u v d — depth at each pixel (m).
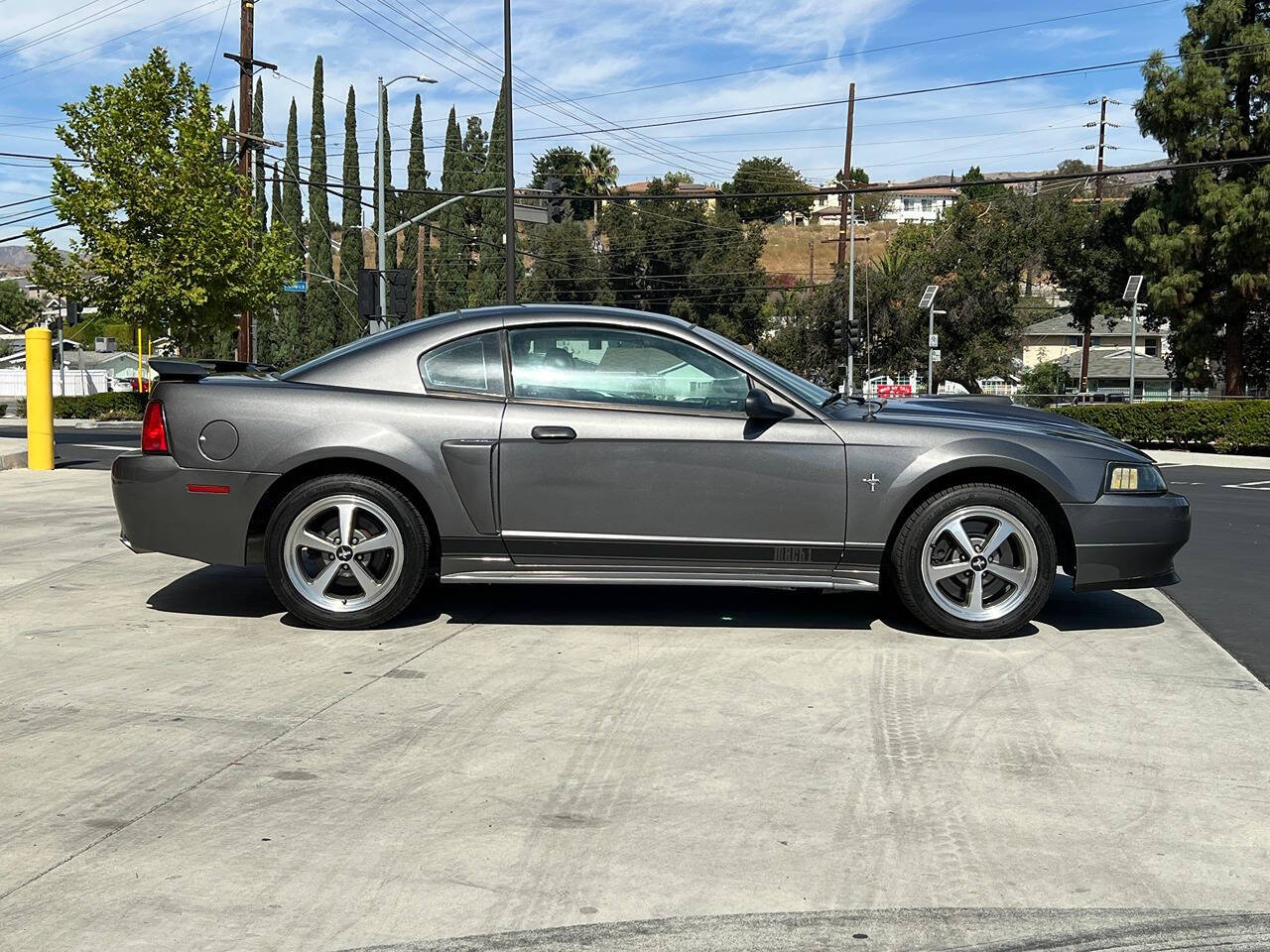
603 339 5.50
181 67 25.69
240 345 28.72
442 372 5.49
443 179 81.88
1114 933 2.66
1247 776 3.67
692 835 3.18
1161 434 26.64
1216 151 31.36
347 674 4.71
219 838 3.12
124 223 25.58
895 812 3.36
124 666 4.79
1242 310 32.22
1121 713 4.32
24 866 2.94
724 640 5.38
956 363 50.62
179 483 5.40
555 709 4.29
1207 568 7.79
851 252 45.47
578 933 2.63
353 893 2.81
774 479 5.33
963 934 2.64
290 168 72.19
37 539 8.10
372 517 5.41
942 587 5.49
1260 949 2.60
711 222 69.50
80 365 61.31
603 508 5.34
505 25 27.38
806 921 2.70
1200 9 31.73
